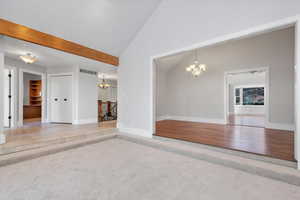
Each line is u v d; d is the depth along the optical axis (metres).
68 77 5.46
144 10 3.62
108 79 9.34
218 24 2.69
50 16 2.97
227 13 2.59
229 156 2.45
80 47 3.80
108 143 3.62
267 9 2.21
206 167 2.29
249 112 10.22
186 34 3.12
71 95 5.43
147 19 3.85
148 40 3.83
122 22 3.71
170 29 3.38
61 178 1.94
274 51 4.56
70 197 1.55
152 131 3.71
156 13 3.66
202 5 2.89
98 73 6.54
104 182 1.85
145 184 1.81
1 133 2.77
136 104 4.10
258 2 2.29
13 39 2.96
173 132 3.95
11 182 1.83
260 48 4.82
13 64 4.67
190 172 2.12
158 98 6.59
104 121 6.25
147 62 3.84
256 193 1.63
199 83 6.21
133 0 3.33
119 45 4.30
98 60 4.19
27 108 7.11
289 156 2.15
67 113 5.49
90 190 1.68
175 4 3.30
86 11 3.19
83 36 3.68
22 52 3.92
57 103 5.57
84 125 5.08
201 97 6.16
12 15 2.66
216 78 5.77
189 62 6.50
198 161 2.52
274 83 4.54
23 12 2.71
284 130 4.25
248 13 2.38
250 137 3.38
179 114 6.83
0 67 2.71
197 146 2.95
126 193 1.63
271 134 3.71
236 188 1.73
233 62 5.38
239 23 2.46
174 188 1.73
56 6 2.88
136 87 4.11
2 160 2.26
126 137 3.92
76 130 4.18
